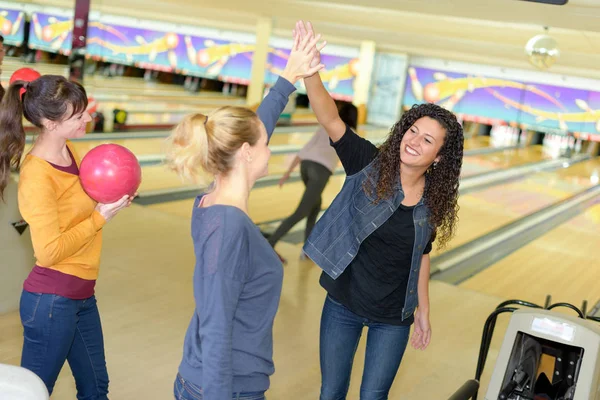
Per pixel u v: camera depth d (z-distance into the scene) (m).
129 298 3.40
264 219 5.82
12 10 13.59
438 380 2.97
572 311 4.40
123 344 2.87
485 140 16.09
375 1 6.75
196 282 1.30
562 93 14.54
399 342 1.86
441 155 1.80
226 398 1.24
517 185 9.70
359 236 1.82
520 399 2.08
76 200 1.74
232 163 1.31
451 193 1.84
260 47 13.28
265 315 1.35
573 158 14.68
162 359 2.79
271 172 8.22
